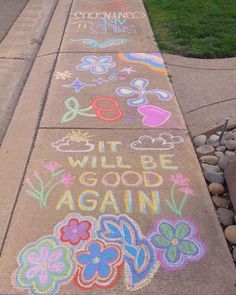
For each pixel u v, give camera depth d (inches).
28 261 57.8
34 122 89.7
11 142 83.4
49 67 116.0
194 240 62.0
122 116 92.3
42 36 143.5
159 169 76.2
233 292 54.6
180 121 91.6
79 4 174.9
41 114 92.5
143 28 146.6
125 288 54.7
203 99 101.2
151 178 73.9
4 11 170.7
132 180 73.2
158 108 96.3
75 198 68.8
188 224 64.7
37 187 70.9
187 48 129.6
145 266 57.7
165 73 113.8
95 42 133.3
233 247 61.2
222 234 63.2
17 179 72.6
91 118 91.2
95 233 62.5
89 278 55.9
